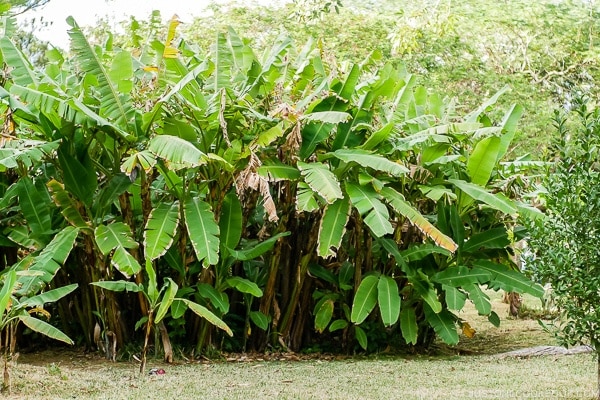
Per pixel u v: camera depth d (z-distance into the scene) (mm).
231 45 9211
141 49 10078
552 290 5836
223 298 8188
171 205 7844
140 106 8109
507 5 18391
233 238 8320
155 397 6000
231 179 8172
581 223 5582
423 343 9656
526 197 10062
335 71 8414
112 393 6117
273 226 9250
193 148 7172
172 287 6641
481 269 8906
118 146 8117
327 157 8219
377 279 8719
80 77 9164
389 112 9086
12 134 8125
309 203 7680
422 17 14805
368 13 19188
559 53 18609
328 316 8938
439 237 7832
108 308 8289
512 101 16984
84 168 7914
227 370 7609
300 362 8422
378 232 7641
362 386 6750
